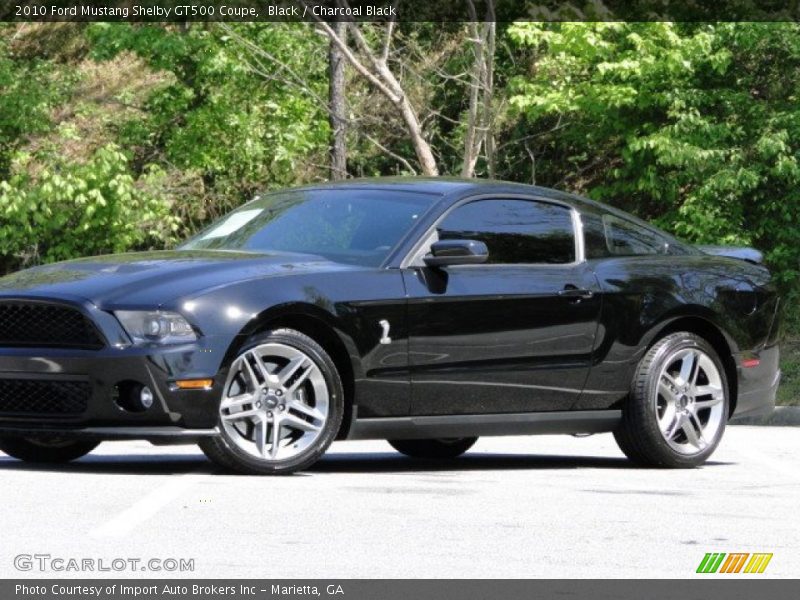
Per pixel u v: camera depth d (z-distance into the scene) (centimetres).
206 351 1143
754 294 1474
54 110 3322
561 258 1352
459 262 1244
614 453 1580
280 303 1171
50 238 3083
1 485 1070
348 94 3497
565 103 2850
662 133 2823
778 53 2914
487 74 2833
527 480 1218
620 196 3222
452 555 827
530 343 1303
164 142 3344
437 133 3466
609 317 1353
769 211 2862
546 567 798
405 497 1061
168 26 3197
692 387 1406
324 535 880
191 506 977
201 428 1147
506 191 1347
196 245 1344
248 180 3378
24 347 1168
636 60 2825
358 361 1211
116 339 1138
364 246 1268
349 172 3578
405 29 3503
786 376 2611
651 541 895
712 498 1117
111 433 1140
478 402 1279
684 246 1487
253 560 795
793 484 1235
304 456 1188
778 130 2808
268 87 3250
